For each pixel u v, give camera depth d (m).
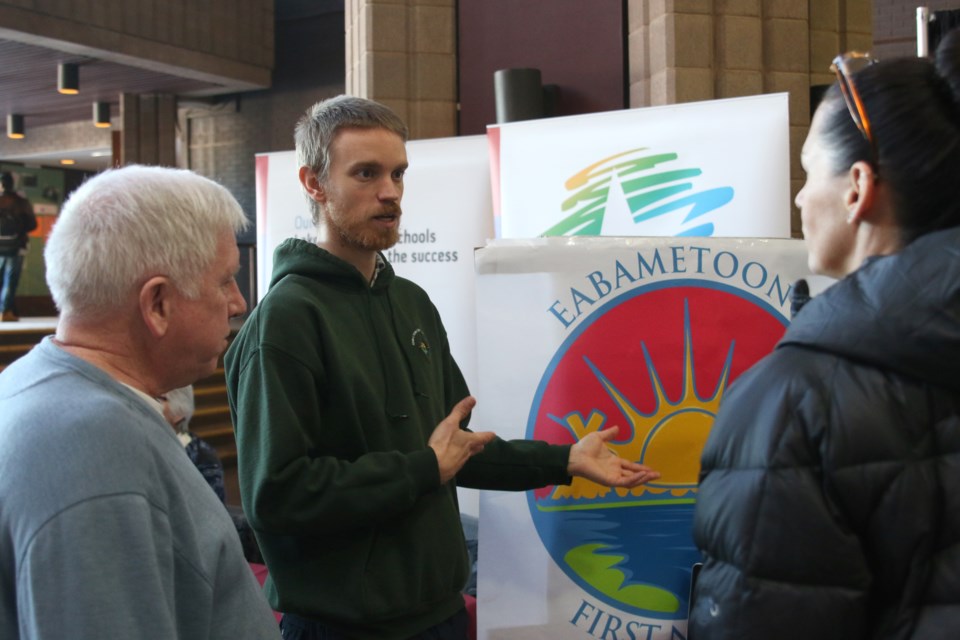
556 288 1.64
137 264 0.93
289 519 1.27
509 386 1.64
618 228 2.36
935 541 0.77
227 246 1.03
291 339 1.34
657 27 3.18
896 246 0.87
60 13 8.19
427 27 3.64
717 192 2.27
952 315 0.75
